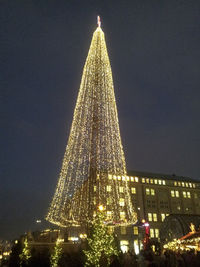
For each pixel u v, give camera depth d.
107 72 49.75
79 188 53.53
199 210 91.44
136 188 84.94
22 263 30.86
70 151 48.50
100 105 48.91
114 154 50.72
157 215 83.50
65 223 56.59
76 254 28.77
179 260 22.05
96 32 52.88
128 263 23.83
